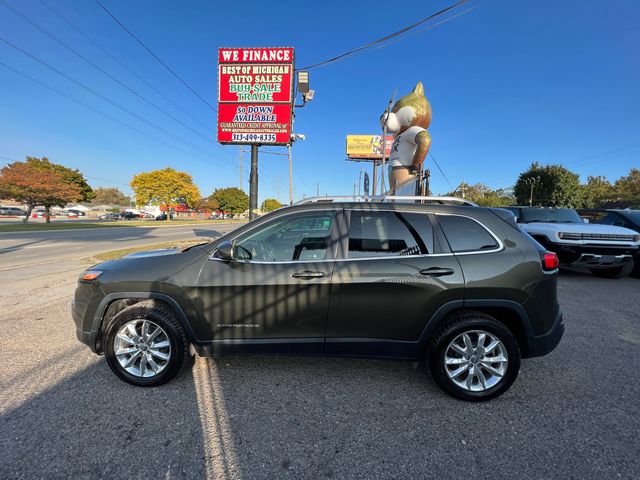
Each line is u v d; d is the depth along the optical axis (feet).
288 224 9.94
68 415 8.38
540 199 175.52
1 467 6.72
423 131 34.17
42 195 101.91
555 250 24.47
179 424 8.13
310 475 6.68
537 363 11.50
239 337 9.55
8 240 54.19
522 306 9.24
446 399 9.33
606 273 26.08
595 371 10.96
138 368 9.78
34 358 11.41
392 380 10.29
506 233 9.77
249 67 42.47
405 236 9.66
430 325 9.27
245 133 43.32
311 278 9.28
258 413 8.61
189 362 10.93
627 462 7.03
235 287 9.38
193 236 68.54
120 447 7.34
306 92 46.68
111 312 10.12
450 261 9.34
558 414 8.69
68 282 22.93
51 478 6.48
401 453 7.28
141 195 187.42
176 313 9.53
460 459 7.11
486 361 9.23
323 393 9.55
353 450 7.36
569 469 6.84
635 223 28.71
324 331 9.44
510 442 7.63
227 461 7.00
